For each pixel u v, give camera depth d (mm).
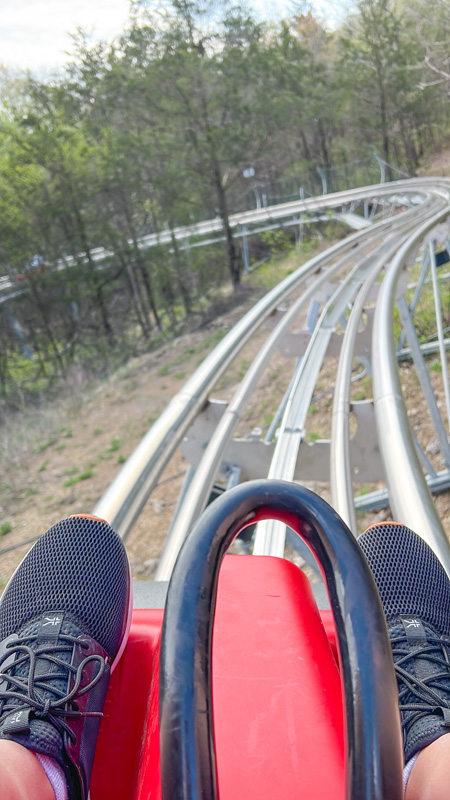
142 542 8758
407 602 1228
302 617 1006
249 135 39031
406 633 1151
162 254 35219
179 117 37250
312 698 819
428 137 55375
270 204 49125
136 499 2318
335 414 4066
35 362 31797
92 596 1151
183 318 36344
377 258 13352
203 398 3793
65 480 13984
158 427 3027
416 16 42000
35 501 12961
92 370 30828
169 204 35688
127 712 1083
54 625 1095
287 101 42094
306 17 55156
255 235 46000
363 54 50781
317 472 4773
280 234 45531
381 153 53781
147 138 36188
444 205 25141
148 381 23500
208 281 39562
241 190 44688
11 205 31469
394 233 18812
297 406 5418
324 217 44094
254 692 830
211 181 38188
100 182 33062
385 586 1260
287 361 16703
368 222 39500
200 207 38000
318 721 781
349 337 6281
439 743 889
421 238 9773
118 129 38469
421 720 964
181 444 4234
